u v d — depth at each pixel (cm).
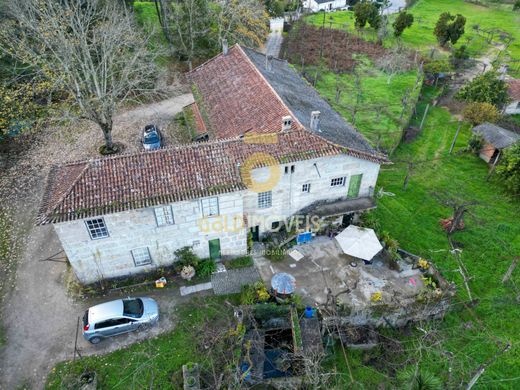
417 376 2011
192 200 2414
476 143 4203
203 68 3950
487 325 2586
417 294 2553
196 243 2667
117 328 2336
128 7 5222
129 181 2386
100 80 4059
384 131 4528
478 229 3319
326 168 2788
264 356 2291
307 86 3950
